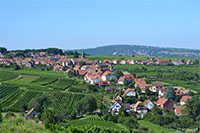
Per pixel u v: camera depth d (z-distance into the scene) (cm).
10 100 14162
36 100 13212
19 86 16662
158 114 10919
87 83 18100
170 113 11631
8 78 19150
